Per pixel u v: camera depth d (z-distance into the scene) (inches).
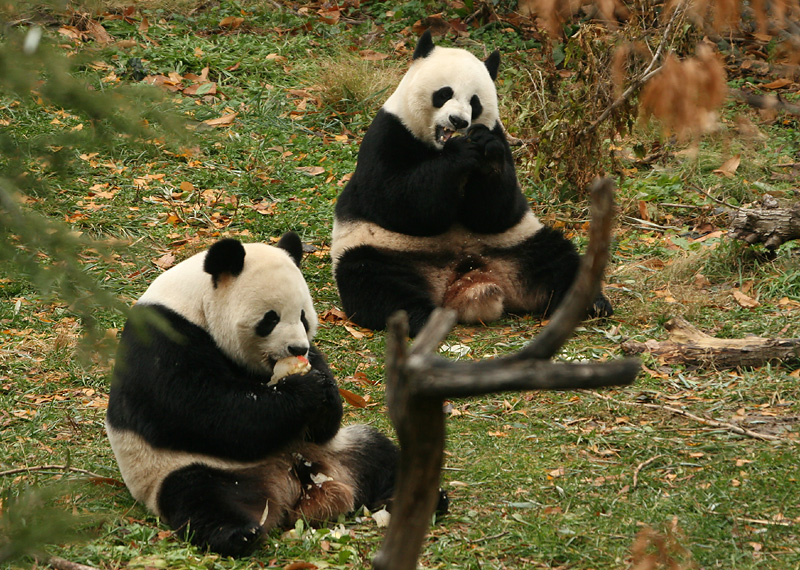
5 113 700.0
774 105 191.2
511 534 297.7
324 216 684.7
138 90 119.8
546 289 554.9
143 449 306.7
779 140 794.8
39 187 126.2
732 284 568.7
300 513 314.8
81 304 127.1
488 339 512.7
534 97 759.1
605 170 722.2
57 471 344.8
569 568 278.8
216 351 313.6
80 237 127.6
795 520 301.0
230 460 309.7
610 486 337.1
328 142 818.2
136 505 316.2
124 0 268.8
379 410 425.4
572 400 420.8
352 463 330.0
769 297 540.1
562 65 905.5
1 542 149.9
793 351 449.1
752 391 420.8
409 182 544.7
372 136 573.0
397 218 552.4
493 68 593.6
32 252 125.6
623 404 413.4
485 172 539.2
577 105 661.3
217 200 695.7
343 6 1071.6
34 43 113.3
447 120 537.0
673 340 479.2
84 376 447.5
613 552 285.4
